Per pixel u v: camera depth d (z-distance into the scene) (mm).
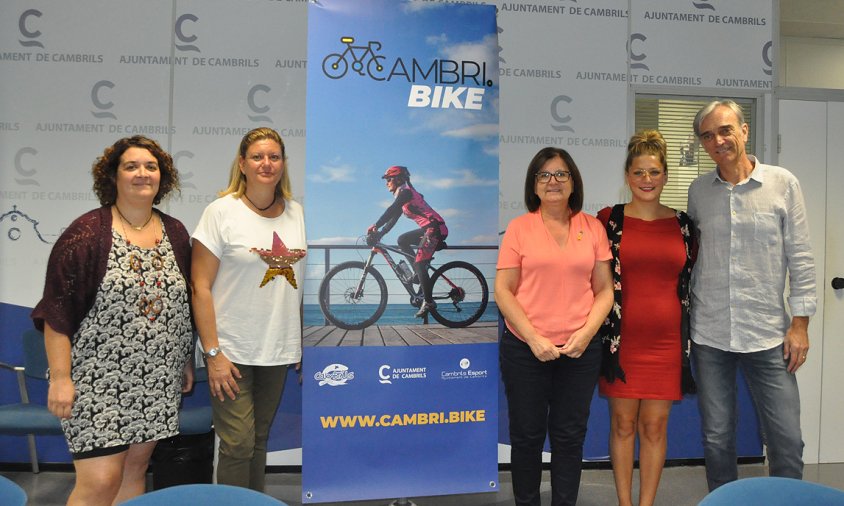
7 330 3061
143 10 3084
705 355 2254
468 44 2379
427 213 2342
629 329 2227
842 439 3492
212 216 2031
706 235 2254
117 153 1813
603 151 3338
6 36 3041
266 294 2047
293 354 2115
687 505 2771
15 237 3062
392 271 2316
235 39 3125
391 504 2502
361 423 2291
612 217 2318
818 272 3477
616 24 3344
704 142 2211
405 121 2328
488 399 2383
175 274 1875
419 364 2332
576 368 2137
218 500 1061
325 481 2266
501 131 3264
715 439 2227
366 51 2305
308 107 2271
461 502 2807
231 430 2031
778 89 3451
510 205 3275
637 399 2275
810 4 3627
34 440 3031
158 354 1803
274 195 2139
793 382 2156
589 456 3291
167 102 3100
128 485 1984
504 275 2197
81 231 1718
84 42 3064
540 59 3287
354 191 2295
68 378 1705
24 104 3053
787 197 2141
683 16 3391
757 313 2158
